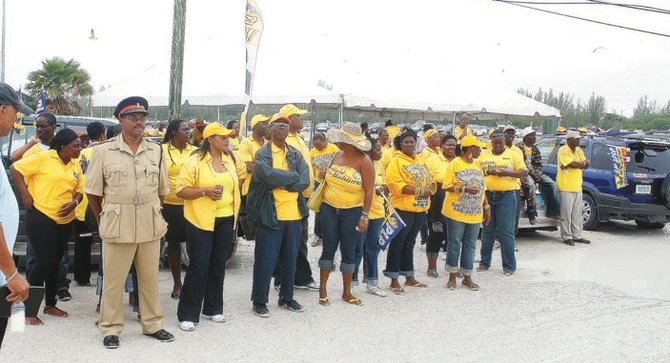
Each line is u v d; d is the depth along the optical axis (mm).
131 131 5102
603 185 12070
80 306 6281
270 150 6121
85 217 6398
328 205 6645
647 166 11883
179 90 9047
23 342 5137
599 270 8875
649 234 12281
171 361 4895
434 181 8008
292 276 6438
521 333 5926
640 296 7422
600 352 5449
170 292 6953
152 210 5219
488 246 8719
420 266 8992
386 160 8906
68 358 4844
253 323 5988
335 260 9070
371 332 5836
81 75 30625
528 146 10781
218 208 5797
